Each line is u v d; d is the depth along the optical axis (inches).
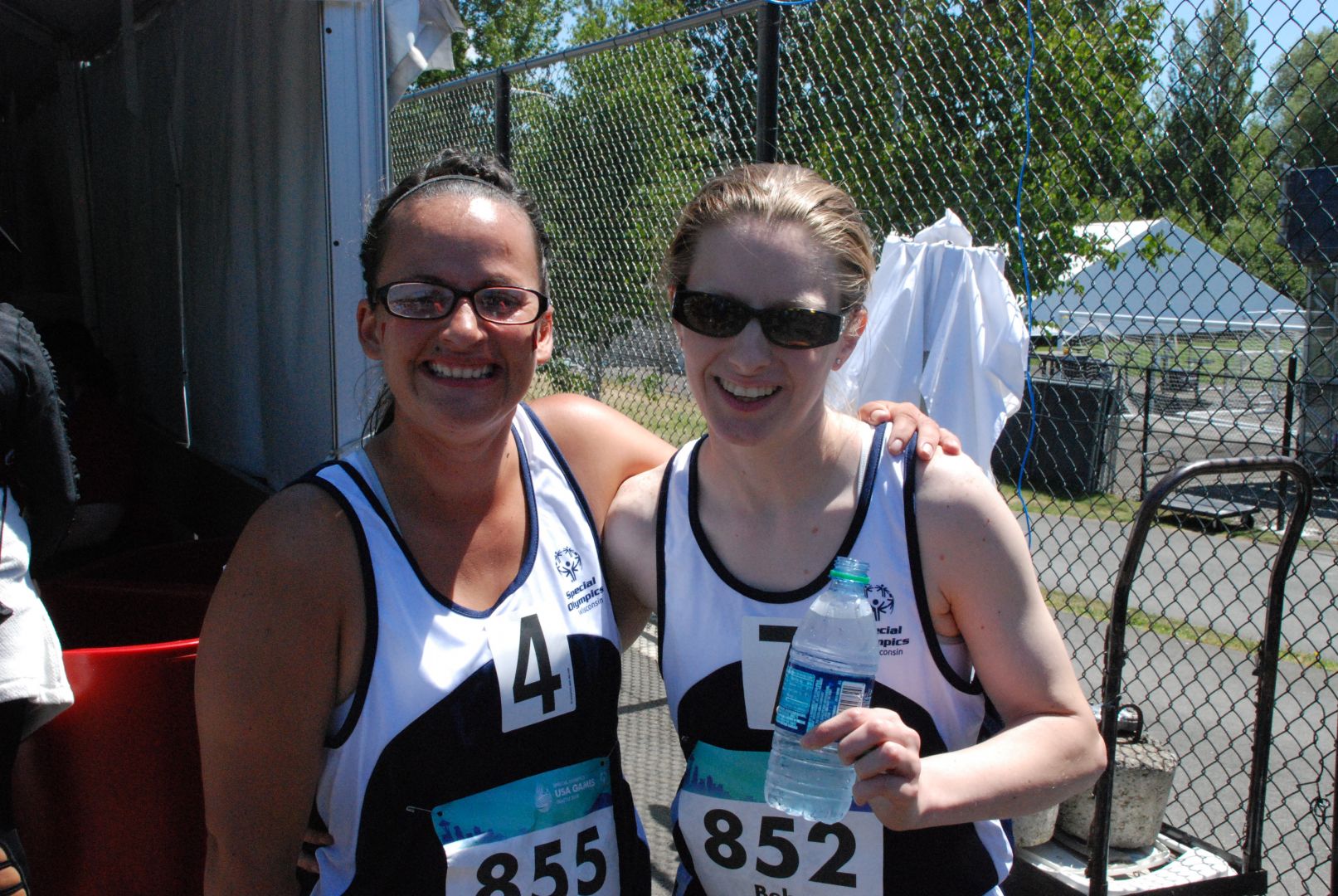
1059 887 99.2
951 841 57.3
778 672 57.5
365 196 129.6
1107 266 165.3
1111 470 330.0
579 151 220.4
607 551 65.5
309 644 54.1
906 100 164.9
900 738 48.7
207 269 198.8
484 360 56.4
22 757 94.7
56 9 234.8
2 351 87.4
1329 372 199.2
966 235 124.3
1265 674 100.5
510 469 61.9
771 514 58.6
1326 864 128.1
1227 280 151.1
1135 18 142.6
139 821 96.4
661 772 138.2
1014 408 120.3
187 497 219.1
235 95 170.1
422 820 55.2
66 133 285.4
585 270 219.5
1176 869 103.3
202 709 55.2
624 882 62.7
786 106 175.3
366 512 56.3
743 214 55.8
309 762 55.7
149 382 250.4
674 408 193.9
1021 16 155.4
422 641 55.4
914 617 56.7
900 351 122.3
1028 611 55.9
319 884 57.6
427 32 139.1
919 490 56.9
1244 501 289.7
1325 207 138.1
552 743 58.8
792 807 55.4
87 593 119.8
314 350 147.0
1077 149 152.6
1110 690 94.1
